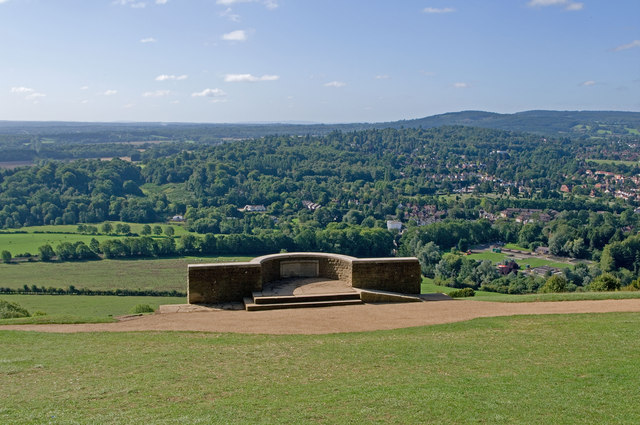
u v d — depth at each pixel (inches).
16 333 542.3
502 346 464.8
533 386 358.3
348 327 554.9
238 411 322.0
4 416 317.1
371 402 333.1
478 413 313.4
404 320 583.5
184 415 316.8
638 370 382.6
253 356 448.1
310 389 363.3
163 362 432.8
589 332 502.0
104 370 412.8
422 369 405.1
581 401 329.7
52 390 366.9
